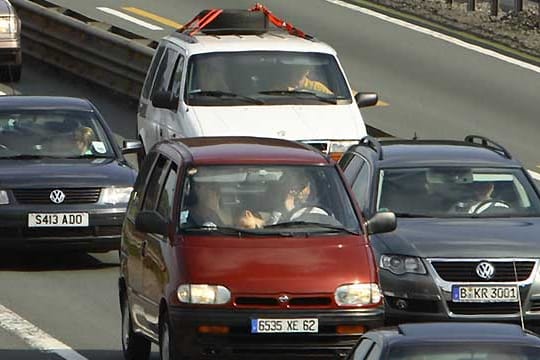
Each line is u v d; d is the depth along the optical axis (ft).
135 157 239.50
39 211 174.40
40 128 187.62
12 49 281.54
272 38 203.62
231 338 122.42
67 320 153.79
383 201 151.02
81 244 175.83
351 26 321.32
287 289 123.24
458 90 277.64
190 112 192.44
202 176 131.54
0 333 148.25
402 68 290.97
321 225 129.70
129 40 271.28
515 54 301.84
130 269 137.59
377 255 142.10
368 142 163.12
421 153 156.56
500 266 140.26
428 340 92.94
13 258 185.57
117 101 272.72
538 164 236.63
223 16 212.43
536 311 140.36
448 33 316.60
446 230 144.56
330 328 123.44
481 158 155.74
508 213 150.30
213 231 127.65
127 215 143.02
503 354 91.50
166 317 124.98
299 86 196.65
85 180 176.76
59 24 289.33
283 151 135.95
